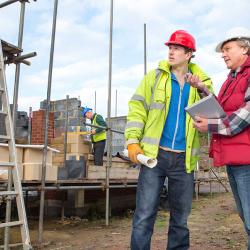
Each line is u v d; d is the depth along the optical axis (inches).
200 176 502.6
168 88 131.4
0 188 195.9
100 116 358.3
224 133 110.6
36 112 437.4
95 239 225.3
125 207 370.6
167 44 134.3
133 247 127.1
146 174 129.6
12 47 183.5
